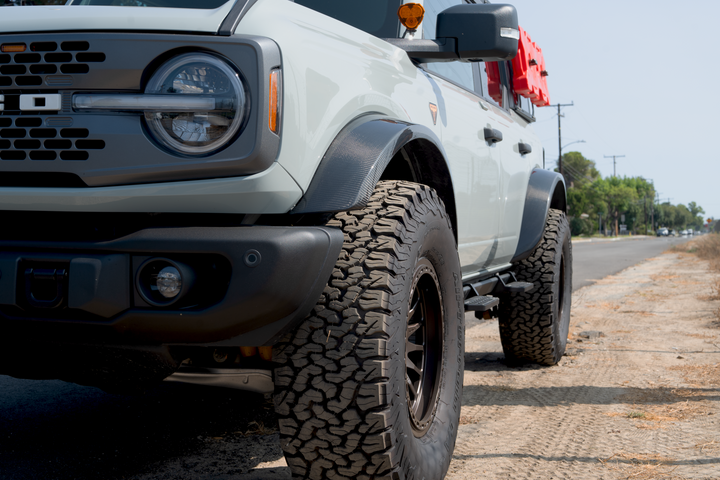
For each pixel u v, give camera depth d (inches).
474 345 216.2
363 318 71.2
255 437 114.4
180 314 64.2
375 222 77.6
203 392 143.6
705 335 236.8
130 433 114.9
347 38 86.0
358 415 70.0
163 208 67.5
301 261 65.2
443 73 125.3
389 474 71.7
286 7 76.3
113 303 64.6
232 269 63.6
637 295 389.1
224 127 65.4
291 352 71.6
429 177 97.6
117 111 66.3
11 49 67.3
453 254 95.2
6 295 65.6
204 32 66.4
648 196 6023.6
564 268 190.7
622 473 96.7
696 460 102.2
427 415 90.2
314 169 72.6
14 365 75.3
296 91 69.6
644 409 134.3
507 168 150.4
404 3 103.4
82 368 74.0
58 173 67.6
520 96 182.4
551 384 157.8
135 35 66.0
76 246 65.7
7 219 72.1
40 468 97.0
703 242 1240.8
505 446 109.5
